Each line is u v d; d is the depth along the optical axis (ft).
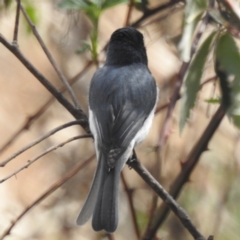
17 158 49.44
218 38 21.56
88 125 25.77
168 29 30.91
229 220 36.86
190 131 34.35
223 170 37.45
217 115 26.63
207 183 37.45
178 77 26.23
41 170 47.55
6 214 43.47
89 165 41.50
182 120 21.97
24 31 33.09
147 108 27.35
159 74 40.22
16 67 54.03
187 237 35.65
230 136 37.42
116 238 39.24
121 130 26.12
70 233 40.55
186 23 20.81
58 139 46.26
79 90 42.63
